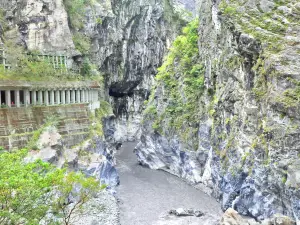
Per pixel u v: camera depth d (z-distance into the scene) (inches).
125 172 2709.2
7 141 1913.1
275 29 1768.0
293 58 1581.0
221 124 2124.8
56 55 2625.5
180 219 1765.5
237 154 1856.5
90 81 2760.8
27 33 2508.6
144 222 1739.7
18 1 2549.2
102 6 3481.8
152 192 2210.9
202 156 2368.4
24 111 2113.7
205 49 2519.7
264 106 1673.2
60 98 2477.9
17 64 2246.6
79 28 3097.9
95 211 1819.6
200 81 2573.8
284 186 1465.3
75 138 2317.9
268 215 1583.4
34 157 1824.6
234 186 1834.4
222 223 1469.0
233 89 2009.1
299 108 1453.0
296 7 1812.3
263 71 1675.7
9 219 874.8
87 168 2130.9
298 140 1441.9
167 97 2819.9
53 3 2684.5
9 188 863.1
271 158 1542.8
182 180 2479.1
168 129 2694.4
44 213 955.3
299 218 1364.4
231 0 2053.4
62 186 1026.7
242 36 1796.3
